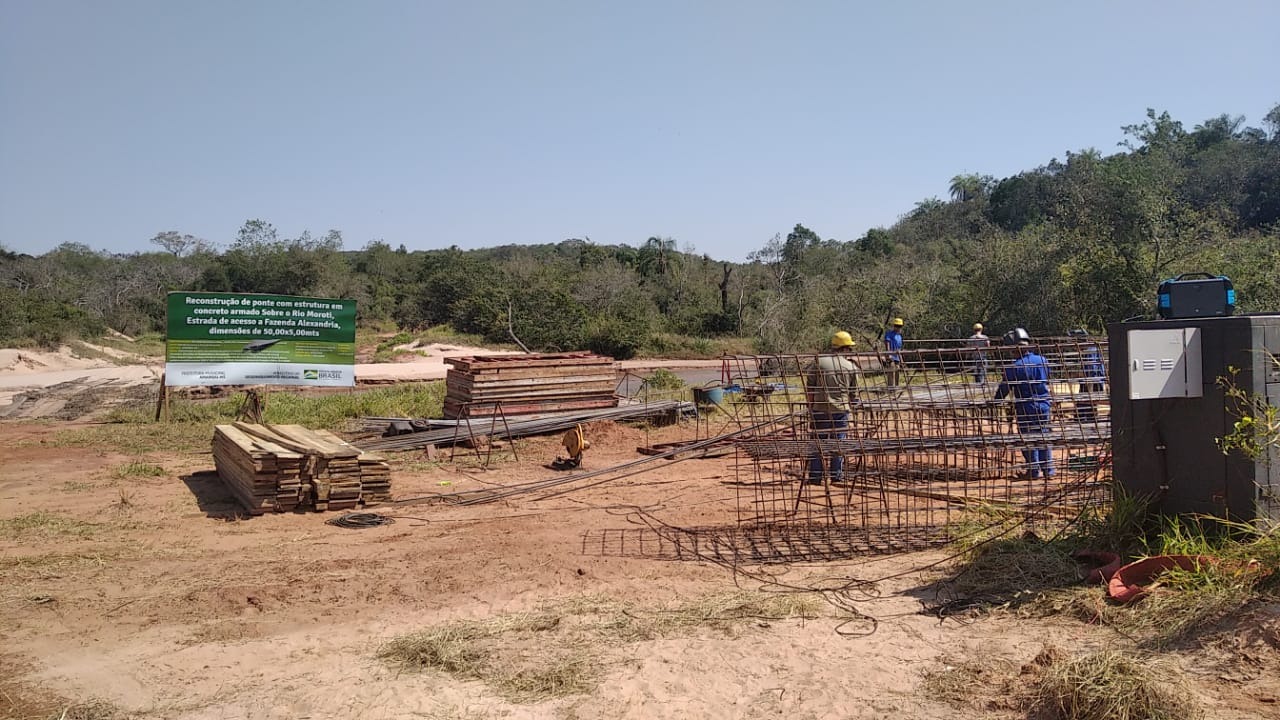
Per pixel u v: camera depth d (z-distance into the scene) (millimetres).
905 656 4902
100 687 4801
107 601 6297
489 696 4586
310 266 57656
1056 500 7863
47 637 5590
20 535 8188
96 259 78062
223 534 8297
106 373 31281
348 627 5762
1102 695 3889
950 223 70500
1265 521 5520
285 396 18969
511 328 43469
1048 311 30016
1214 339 5789
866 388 8750
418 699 4555
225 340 14984
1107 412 10414
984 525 7438
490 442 12852
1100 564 6062
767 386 9664
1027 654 4777
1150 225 28344
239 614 6027
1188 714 3738
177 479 11180
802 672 4750
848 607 5816
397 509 9453
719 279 58812
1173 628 4750
